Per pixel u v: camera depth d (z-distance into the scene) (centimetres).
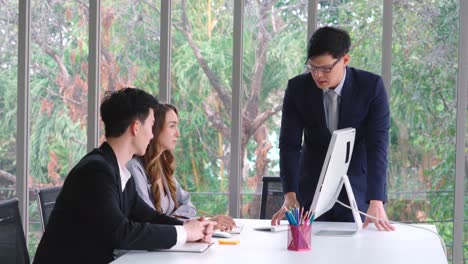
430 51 495
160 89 523
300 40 508
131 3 530
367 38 501
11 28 541
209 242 273
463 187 490
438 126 495
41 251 254
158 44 526
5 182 545
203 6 521
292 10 509
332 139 280
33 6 542
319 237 293
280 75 512
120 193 264
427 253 255
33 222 543
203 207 524
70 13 536
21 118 537
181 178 527
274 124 513
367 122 325
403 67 498
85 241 251
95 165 254
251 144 518
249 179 518
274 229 312
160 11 522
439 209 497
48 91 540
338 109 324
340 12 504
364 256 249
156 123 352
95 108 530
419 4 495
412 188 500
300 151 343
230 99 519
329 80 304
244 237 295
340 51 299
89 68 530
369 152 322
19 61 535
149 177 355
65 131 538
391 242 280
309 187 331
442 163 496
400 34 498
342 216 341
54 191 334
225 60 519
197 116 524
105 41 534
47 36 540
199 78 523
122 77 531
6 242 275
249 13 516
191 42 523
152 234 253
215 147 521
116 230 248
